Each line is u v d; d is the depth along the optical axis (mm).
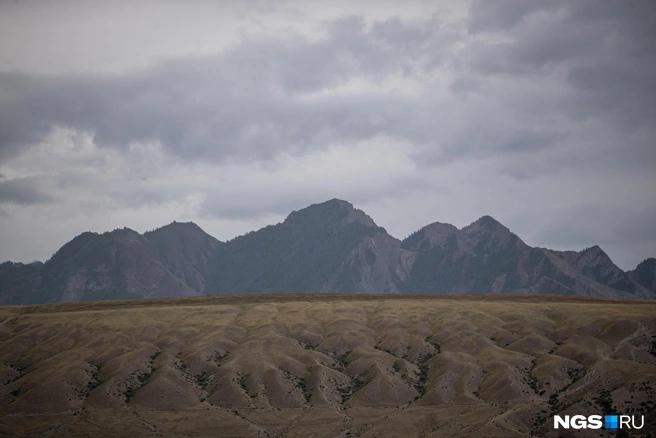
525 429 160375
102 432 172500
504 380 177625
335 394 185000
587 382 171875
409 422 170500
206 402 183500
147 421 176625
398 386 184375
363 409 178375
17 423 177125
